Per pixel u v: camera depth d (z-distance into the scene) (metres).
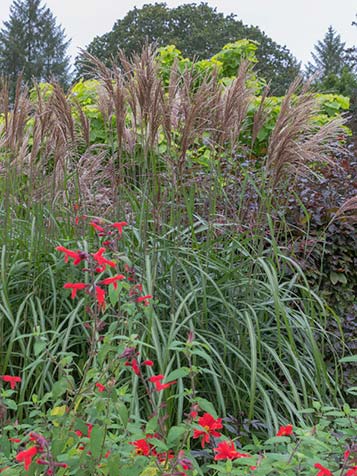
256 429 3.65
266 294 4.19
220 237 4.51
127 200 4.75
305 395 3.62
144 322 3.63
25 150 4.95
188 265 4.28
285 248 4.73
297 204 5.45
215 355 3.87
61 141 4.68
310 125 4.66
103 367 2.28
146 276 3.77
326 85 30.88
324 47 63.62
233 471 2.31
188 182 4.54
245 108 4.66
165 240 4.13
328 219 5.43
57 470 2.12
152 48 4.45
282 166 4.43
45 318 4.00
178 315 3.66
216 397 3.79
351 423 2.72
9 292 4.37
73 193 4.99
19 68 51.25
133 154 4.68
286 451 2.72
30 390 3.82
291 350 3.79
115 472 2.04
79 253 2.23
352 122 10.68
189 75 4.49
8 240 4.50
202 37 36.66
